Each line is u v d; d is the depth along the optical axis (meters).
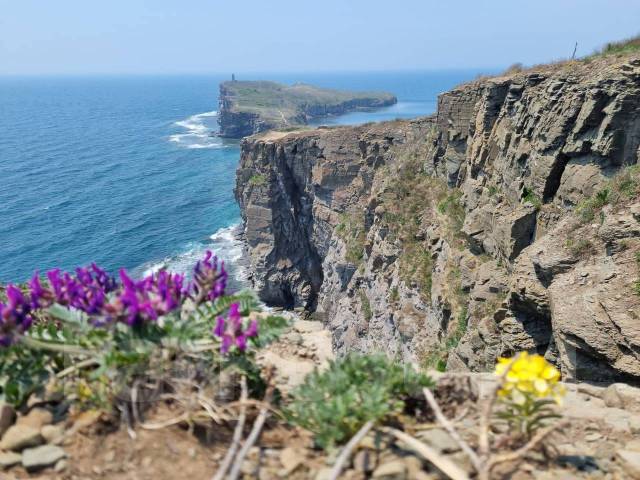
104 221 103.00
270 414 4.91
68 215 106.12
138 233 96.56
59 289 5.50
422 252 44.19
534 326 21.38
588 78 25.84
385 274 48.75
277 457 4.31
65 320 5.15
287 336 8.40
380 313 48.69
